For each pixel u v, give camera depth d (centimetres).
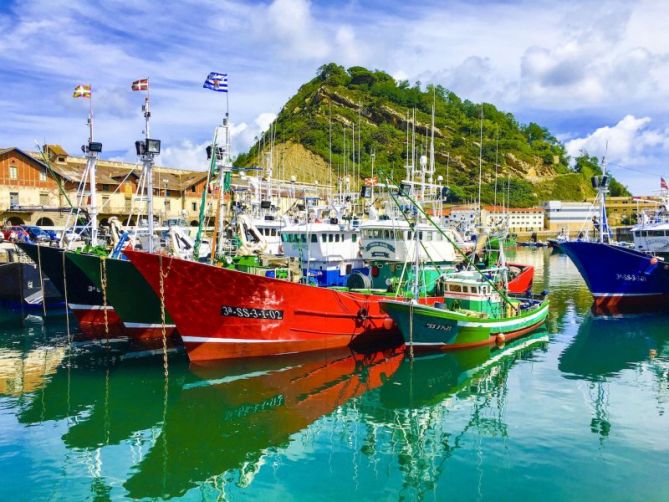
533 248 11088
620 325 3064
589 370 2169
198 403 1806
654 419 1666
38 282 3178
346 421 1680
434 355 2312
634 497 1240
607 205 13725
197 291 1988
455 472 1371
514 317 2558
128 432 1608
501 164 15075
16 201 6197
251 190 4322
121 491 1305
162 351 2369
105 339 2566
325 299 2241
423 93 16325
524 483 1308
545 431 1585
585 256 3491
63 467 1412
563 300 4059
